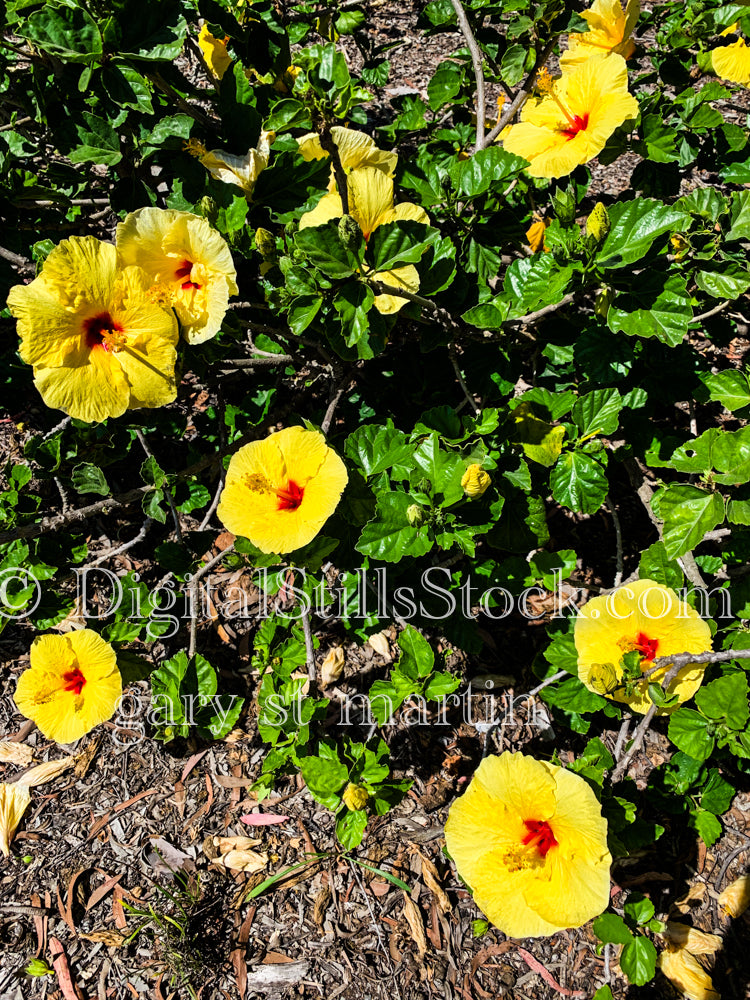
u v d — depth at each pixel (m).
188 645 1.24
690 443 0.98
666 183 1.23
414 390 1.24
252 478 0.94
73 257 0.89
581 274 1.01
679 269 1.07
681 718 0.99
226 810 1.14
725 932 1.06
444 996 1.04
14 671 1.22
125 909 1.06
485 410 1.02
